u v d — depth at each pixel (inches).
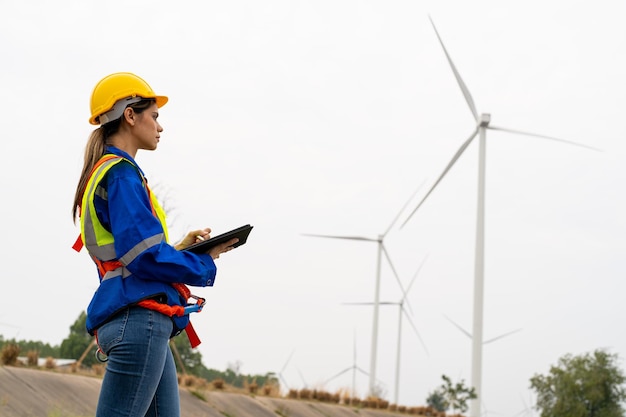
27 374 450.3
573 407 2288.4
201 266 125.6
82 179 129.7
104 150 131.2
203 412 567.8
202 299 133.0
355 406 1003.9
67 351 1587.1
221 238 132.0
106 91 132.3
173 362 136.5
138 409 122.8
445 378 1542.8
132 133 134.7
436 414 1234.0
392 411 1108.5
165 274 121.6
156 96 136.6
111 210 122.6
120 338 121.0
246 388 805.9
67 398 449.4
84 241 125.8
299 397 904.3
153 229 121.6
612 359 2327.8
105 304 121.8
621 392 2298.2
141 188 124.9
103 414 122.2
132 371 121.4
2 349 521.7
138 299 121.6
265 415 653.3
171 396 134.0
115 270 124.0
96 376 562.3
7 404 386.6
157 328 122.7
